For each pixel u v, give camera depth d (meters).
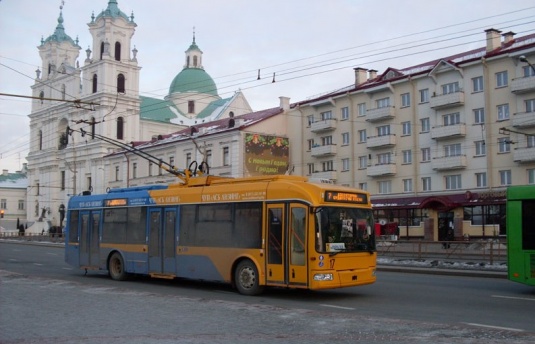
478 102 43.19
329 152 53.38
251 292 15.42
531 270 15.46
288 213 14.71
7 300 14.15
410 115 47.84
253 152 55.53
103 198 21.00
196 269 16.92
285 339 9.28
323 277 13.99
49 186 86.19
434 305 13.51
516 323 10.91
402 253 31.78
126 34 79.62
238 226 15.89
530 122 39.25
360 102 51.88
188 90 93.62
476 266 23.97
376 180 50.31
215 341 9.12
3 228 92.19
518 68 40.56
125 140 78.19
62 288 16.95
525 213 15.74
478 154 43.16
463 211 43.69
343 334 9.69
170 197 18.17
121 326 10.51
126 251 19.56
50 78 89.19
